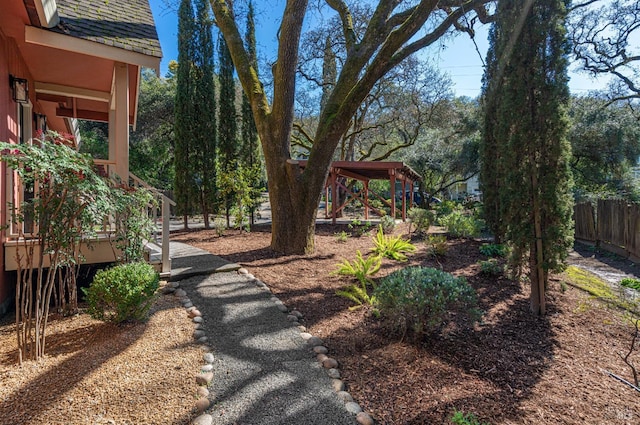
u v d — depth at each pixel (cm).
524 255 420
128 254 393
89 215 279
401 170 1225
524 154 405
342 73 638
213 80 1053
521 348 308
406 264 576
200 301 395
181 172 1009
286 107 642
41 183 254
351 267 504
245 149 1115
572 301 429
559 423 208
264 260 592
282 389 233
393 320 319
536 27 390
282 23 633
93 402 210
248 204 980
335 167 1120
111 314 323
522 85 402
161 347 285
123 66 501
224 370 255
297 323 346
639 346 316
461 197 2623
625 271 654
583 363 285
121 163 496
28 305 269
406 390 238
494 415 213
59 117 851
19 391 218
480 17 704
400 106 1633
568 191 396
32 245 267
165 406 209
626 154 1297
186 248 684
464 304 300
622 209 778
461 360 281
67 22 433
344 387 240
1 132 400
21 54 502
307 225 653
